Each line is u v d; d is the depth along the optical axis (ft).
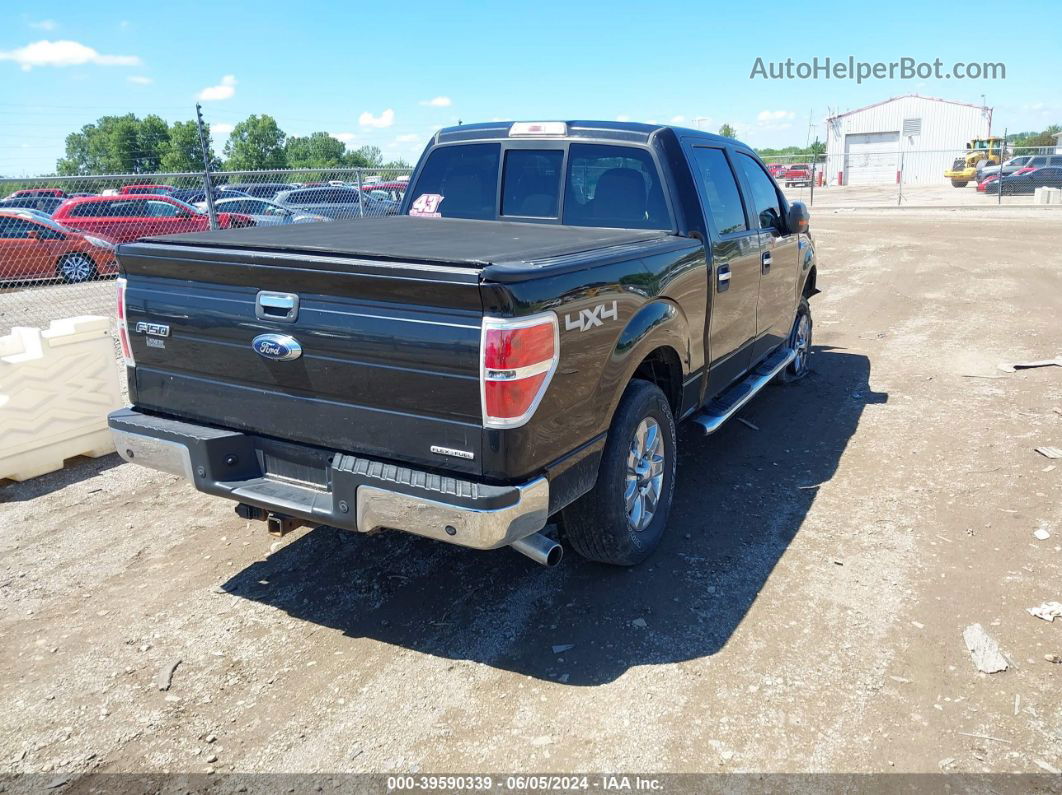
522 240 11.41
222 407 10.81
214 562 13.12
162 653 10.64
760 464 16.84
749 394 16.53
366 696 9.70
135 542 13.89
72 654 10.64
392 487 9.21
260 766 8.58
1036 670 9.82
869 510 14.40
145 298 11.11
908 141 164.86
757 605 11.44
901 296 36.63
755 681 9.77
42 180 24.89
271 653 10.61
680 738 8.85
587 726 9.07
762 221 17.48
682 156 13.91
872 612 11.17
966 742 8.68
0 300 36.45
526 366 8.73
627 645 10.58
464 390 8.79
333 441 9.93
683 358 13.03
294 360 9.86
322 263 9.29
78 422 17.54
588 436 10.28
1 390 16.07
